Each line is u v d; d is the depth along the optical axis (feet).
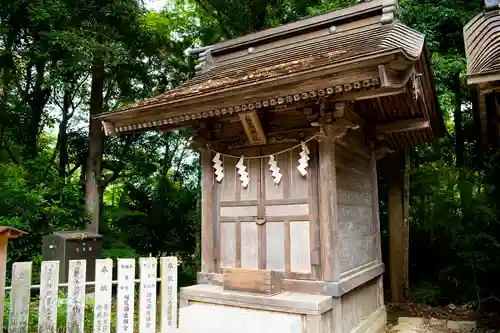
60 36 30.99
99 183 37.55
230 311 16.65
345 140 19.11
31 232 30.01
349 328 18.07
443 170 31.60
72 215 34.19
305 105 16.94
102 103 39.24
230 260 19.10
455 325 22.76
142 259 17.15
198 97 16.71
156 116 18.40
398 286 28.71
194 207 41.52
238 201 19.20
